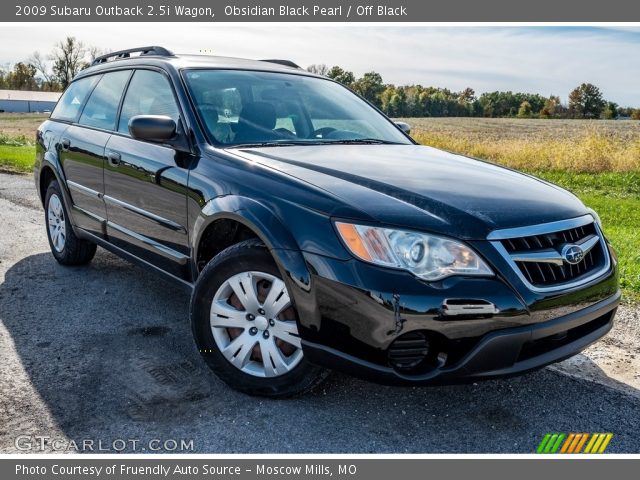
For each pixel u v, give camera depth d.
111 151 4.00
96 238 4.40
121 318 3.93
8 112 87.25
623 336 3.85
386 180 2.82
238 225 3.08
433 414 2.85
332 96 4.27
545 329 2.54
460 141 22.02
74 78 5.36
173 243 3.43
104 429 2.63
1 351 3.39
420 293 2.39
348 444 2.59
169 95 3.70
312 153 3.28
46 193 5.21
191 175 3.23
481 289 2.43
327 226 2.56
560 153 17.89
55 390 2.95
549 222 2.69
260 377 2.88
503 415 2.86
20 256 5.37
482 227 2.52
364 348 2.49
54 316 3.94
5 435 2.57
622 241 6.48
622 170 16.42
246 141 3.45
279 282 2.74
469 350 2.46
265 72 4.14
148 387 3.00
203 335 2.98
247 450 2.53
